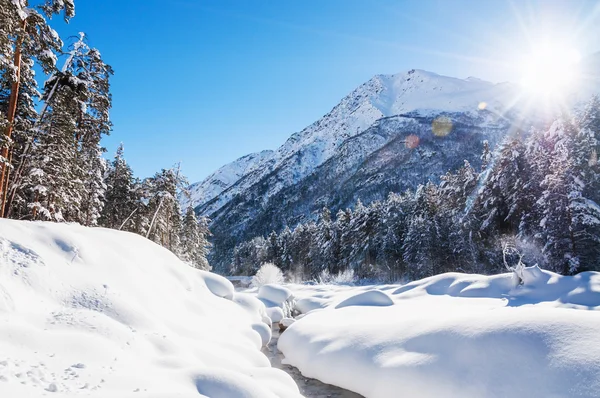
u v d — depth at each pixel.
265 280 41.97
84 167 23.55
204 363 6.99
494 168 33.72
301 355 11.55
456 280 18.48
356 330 10.98
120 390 4.20
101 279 7.96
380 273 43.66
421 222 37.56
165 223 34.41
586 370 5.89
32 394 3.54
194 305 10.66
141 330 6.87
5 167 15.01
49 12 15.45
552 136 28.12
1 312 5.30
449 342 8.06
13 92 14.31
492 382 6.70
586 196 24.19
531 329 7.17
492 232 32.81
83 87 19.81
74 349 4.99
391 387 8.14
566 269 23.83
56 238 8.28
